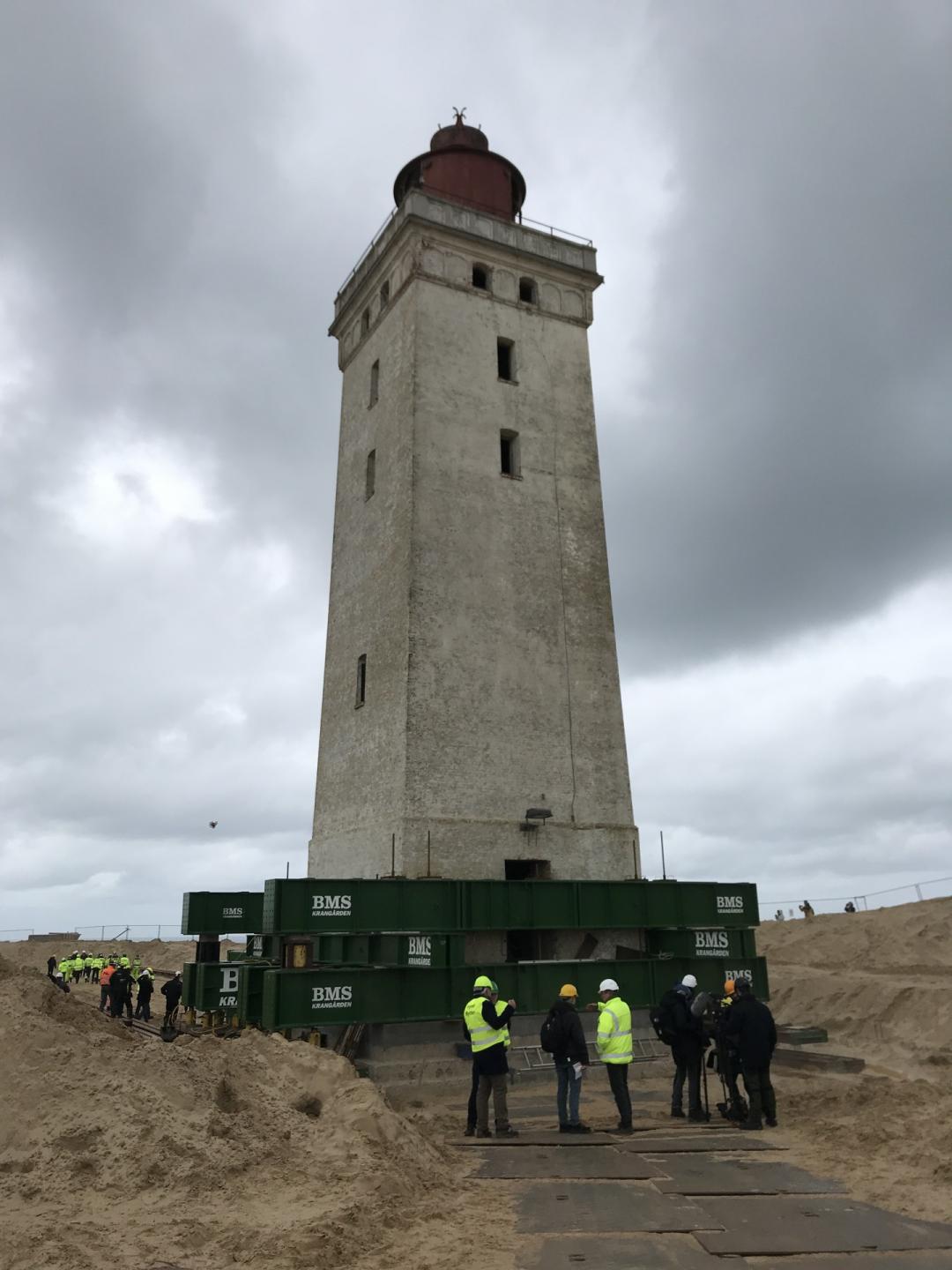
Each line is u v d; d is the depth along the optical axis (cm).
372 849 2308
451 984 1842
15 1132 944
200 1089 1069
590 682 2547
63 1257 703
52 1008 1239
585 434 2830
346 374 3147
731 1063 1449
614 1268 740
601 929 2112
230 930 2477
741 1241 806
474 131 3272
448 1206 923
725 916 2230
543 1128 1402
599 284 3041
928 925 3741
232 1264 718
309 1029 1880
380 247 2961
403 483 2517
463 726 2316
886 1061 2211
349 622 2720
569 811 2391
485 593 2467
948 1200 925
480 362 2712
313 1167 961
